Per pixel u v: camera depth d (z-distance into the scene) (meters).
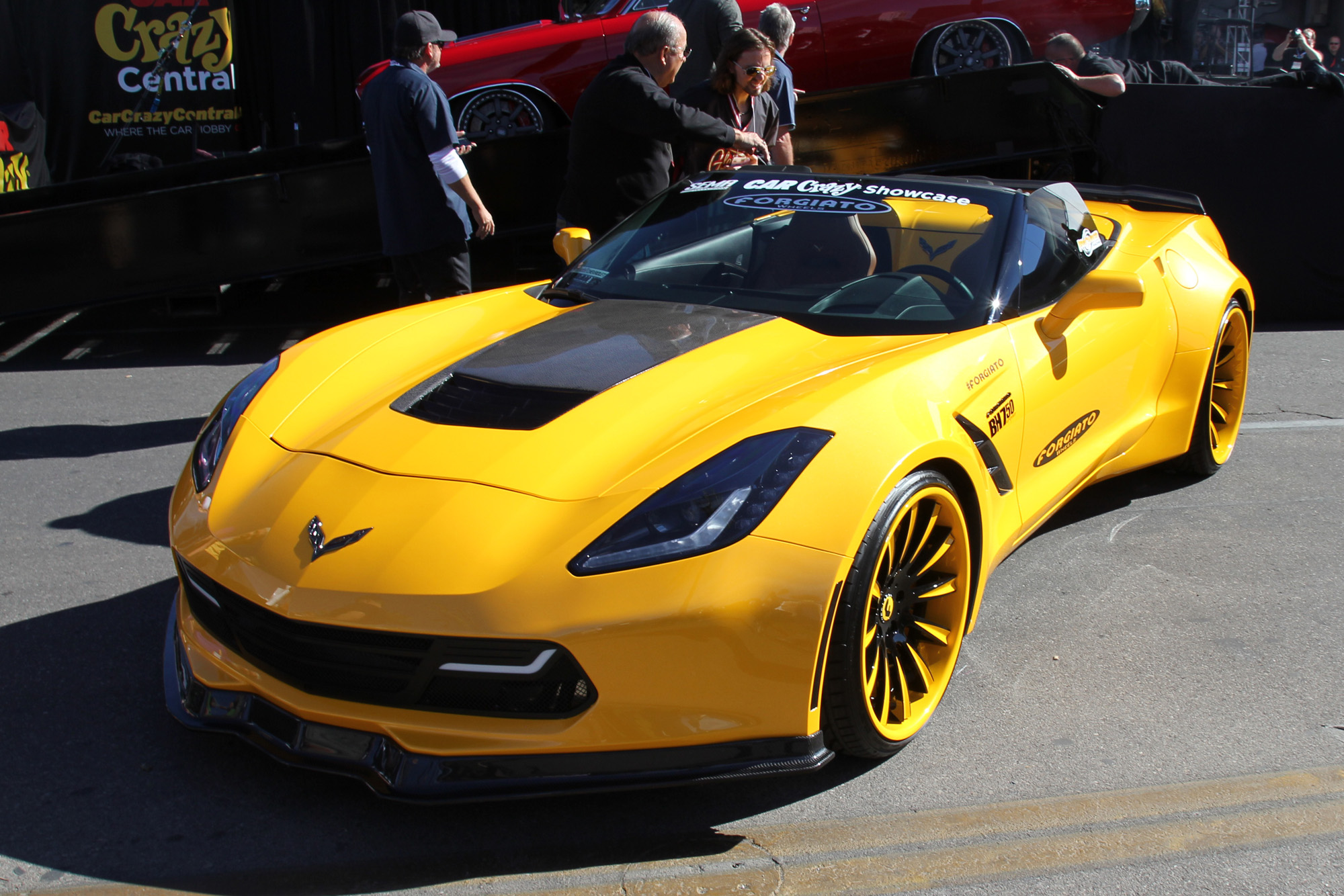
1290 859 2.05
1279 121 6.54
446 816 2.17
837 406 2.25
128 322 7.04
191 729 2.22
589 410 2.33
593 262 3.39
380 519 2.06
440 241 4.64
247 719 2.15
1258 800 2.23
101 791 2.22
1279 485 4.05
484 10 9.95
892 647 2.37
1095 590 3.21
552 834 2.11
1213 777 2.31
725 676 1.98
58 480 4.10
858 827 2.14
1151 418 3.56
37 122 9.32
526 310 3.11
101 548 3.46
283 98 9.85
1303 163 6.62
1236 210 6.68
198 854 2.04
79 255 5.91
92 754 2.35
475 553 1.97
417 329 2.98
